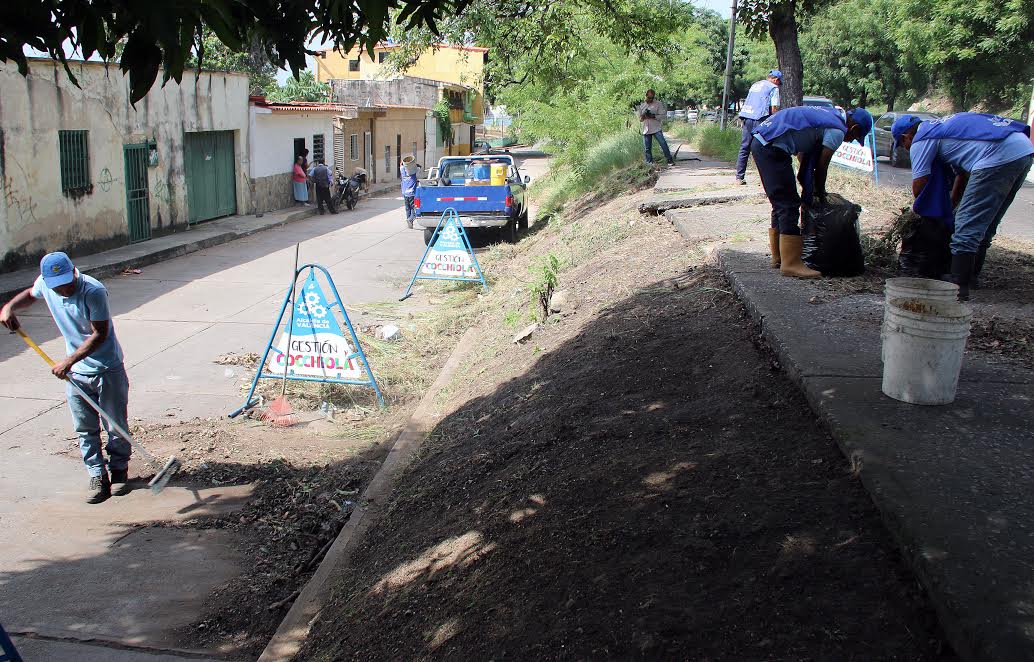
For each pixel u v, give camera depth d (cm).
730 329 562
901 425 364
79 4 305
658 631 275
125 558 526
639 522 344
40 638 440
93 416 597
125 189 1762
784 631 262
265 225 2200
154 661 424
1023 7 2784
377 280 1473
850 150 1374
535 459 461
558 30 1853
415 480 552
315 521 568
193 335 1068
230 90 2255
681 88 3356
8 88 1402
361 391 849
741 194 1139
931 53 3114
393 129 3878
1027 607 238
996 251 796
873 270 666
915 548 271
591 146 2175
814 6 1523
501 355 796
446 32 1945
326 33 383
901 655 245
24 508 589
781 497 335
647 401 486
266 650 408
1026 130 579
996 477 316
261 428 750
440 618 348
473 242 1873
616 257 966
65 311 581
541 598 320
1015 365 449
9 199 1419
